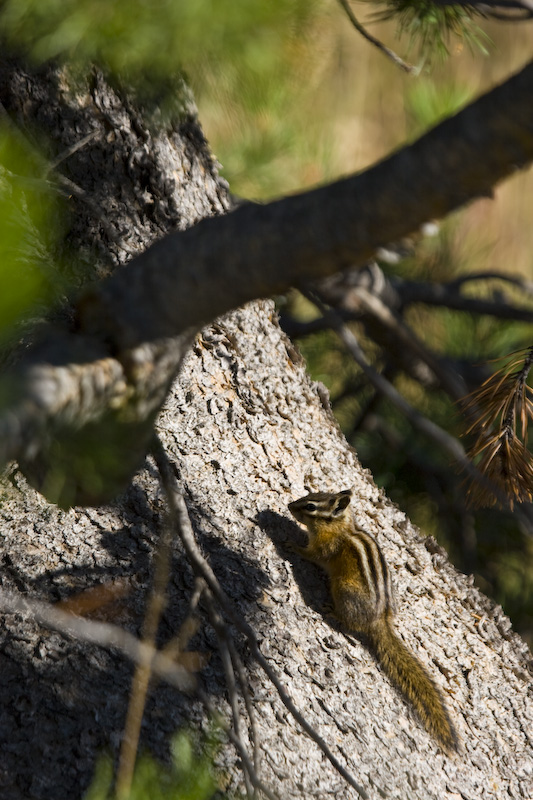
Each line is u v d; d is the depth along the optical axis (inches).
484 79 385.7
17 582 188.7
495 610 195.5
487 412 190.7
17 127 190.4
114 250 192.9
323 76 185.2
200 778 184.4
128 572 189.6
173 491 186.4
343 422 215.8
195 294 181.5
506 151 161.6
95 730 186.7
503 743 191.8
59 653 187.6
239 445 194.2
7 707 186.5
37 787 185.6
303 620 191.6
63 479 183.9
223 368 195.0
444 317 215.3
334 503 193.5
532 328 215.2
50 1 179.5
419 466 213.9
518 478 189.9
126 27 178.7
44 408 171.3
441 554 196.4
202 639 189.2
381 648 192.1
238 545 192.1
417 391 216.2
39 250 183.8
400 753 189.8
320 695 189.8
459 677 192.9
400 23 190.4
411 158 169.0
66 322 182.5
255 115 182.2
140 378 182.1
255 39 179.9
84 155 193.2
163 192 194.4
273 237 180.5
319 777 188.2
